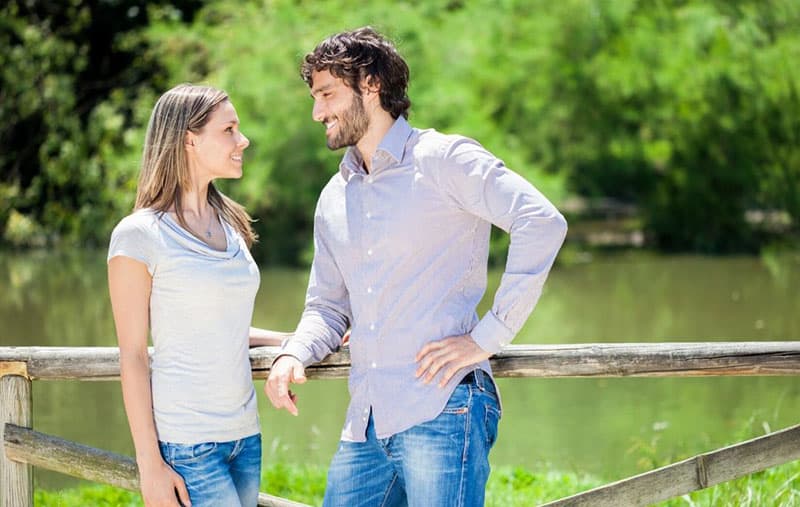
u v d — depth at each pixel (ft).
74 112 100.73
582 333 53.42
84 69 104.32
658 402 37.91
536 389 41.11
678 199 91.30
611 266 79.82
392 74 14.23
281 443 33.35
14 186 95.30
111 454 15.97
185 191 14.34
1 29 96.37
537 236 13.35
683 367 14.82
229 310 14.07
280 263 85.40
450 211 13.91
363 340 14.23
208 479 13.96
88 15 103.09
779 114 91.30
